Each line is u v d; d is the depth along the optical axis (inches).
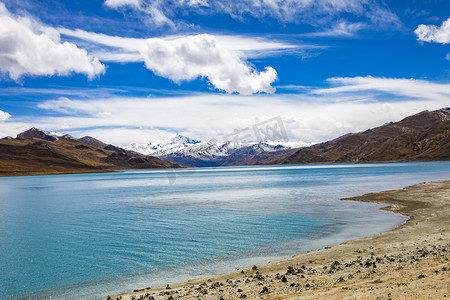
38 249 1048.8
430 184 2721.5
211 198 2566.4
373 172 6003.9
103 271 818.8
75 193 3442.4
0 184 5472.4
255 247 1006.4
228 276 711.1
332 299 430.9
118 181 6254.9
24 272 820.6
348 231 1171.3
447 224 1128.8
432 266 583.2
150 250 1003.9
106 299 610.2
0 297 664.4
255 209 1824.6
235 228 1305.4
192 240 1118.4
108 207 2155.5
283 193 2738.7
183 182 5383.9
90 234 1270.9
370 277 550.9
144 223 1485.0
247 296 516.1
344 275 595.2
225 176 7332.7
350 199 2101.4
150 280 742.5
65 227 1438.2
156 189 3846.0
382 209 1637.6
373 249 842.8
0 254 992.9
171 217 1638.8
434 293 393.1
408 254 737.6
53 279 767.7
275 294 510.3
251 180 5113.2
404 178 4087.1
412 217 1355.8
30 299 654.5
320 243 1018.7
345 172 6501.0
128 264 871.7
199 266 831.7
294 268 717.9
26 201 2647.6
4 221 1627.7
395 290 431.2
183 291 602.9
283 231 1222.9
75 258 940.6
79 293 678.5
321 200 2138.3
